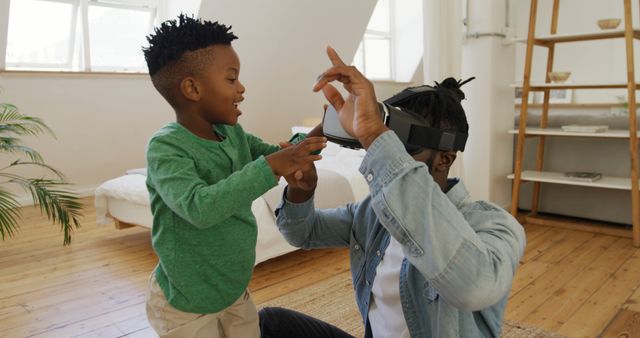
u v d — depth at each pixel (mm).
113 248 3201
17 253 3117
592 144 3613
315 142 873
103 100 4547
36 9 4238
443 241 653
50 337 2027
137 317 2203
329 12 5180
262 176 874
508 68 3898
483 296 660
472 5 3691
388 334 920
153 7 4770
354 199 2961
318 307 2270
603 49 6012
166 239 1064
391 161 686
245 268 1105
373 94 705
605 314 2160
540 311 2211
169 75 1029
